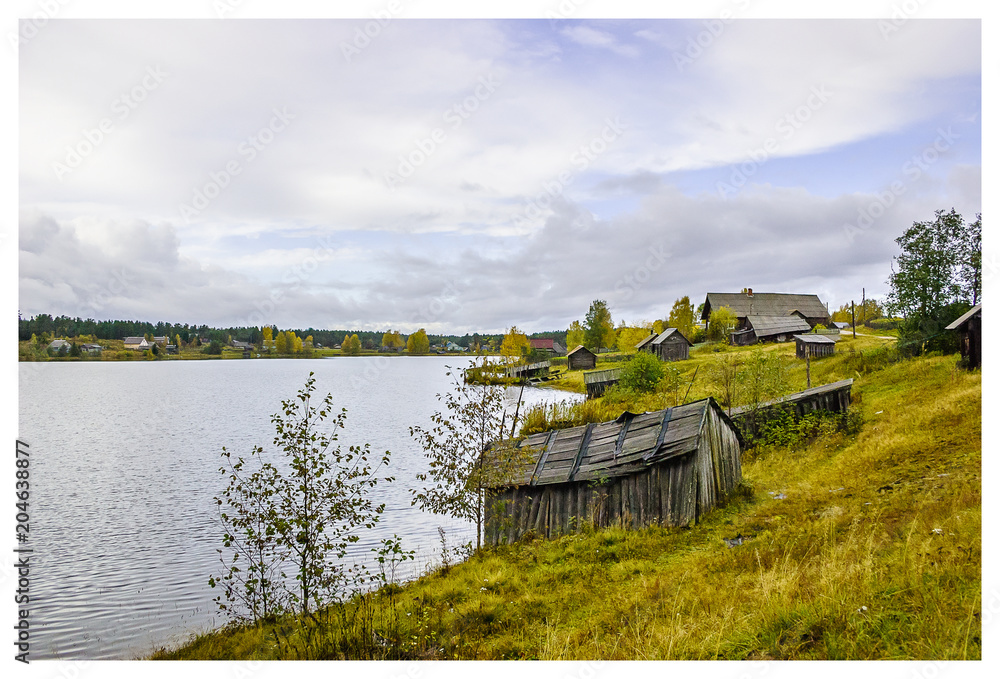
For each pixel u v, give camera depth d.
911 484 13.47
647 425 16.88
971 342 24.48
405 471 29.25
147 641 12.81
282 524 11.00
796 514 13.63
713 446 16.11
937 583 8.41
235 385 94.12
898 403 22.77
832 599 8.52
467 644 9.85
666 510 15.16
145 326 160.25
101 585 16.44
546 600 11.33
